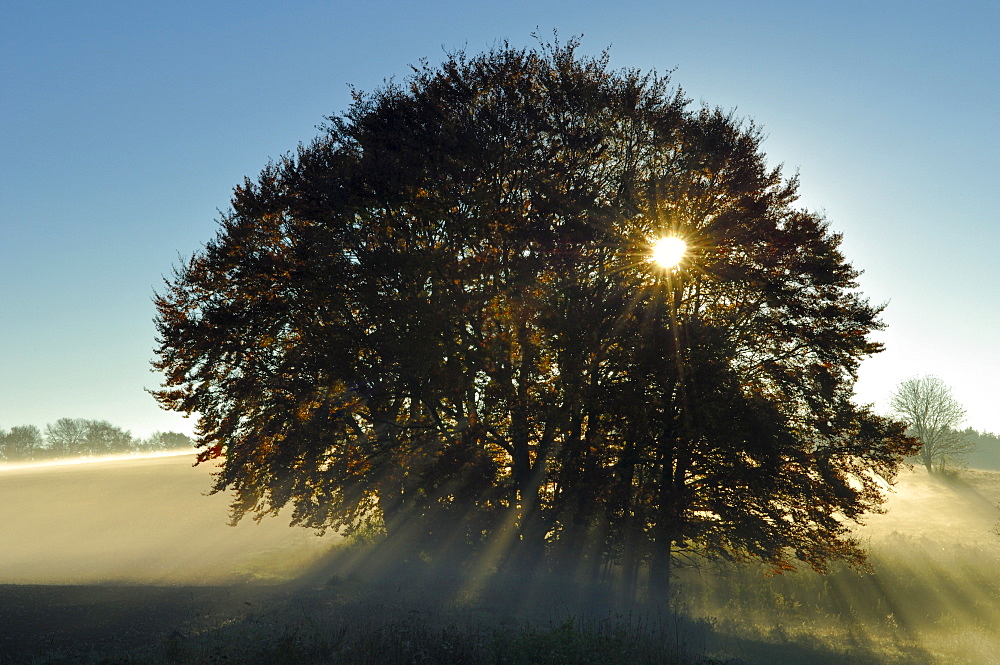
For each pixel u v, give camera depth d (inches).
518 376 872.3
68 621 593.0
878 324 915.4
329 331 855.7
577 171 919.0
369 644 448.1
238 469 999.6
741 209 916.0
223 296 965.8
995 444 5777.6
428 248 867.4
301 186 895.1
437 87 935.7
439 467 842.8
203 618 599.2
